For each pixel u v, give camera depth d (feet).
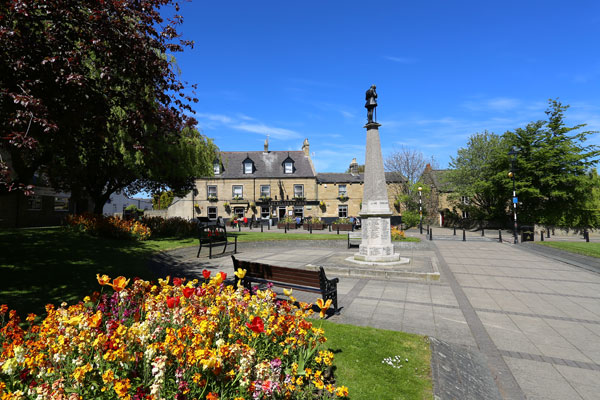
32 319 9.34
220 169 116.26
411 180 116.98
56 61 16.53
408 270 30.73
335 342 13.60
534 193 86.94
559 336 16.53
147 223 53.42
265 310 11.18
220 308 10.24
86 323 7.86
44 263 24.09
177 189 64.95
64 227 42.45
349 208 119.24
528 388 11.67
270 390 7.02
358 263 34.04
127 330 8.00
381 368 11.37
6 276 19.85
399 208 119.24
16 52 15.75
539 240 68.95
